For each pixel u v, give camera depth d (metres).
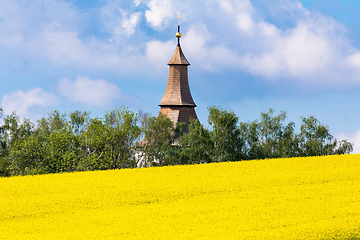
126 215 44.41
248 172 60.66
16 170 92.69
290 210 43.38
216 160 106.38
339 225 37.94
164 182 56.41
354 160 67.31
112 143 92.69
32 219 45.03
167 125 107.25
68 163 89.50
